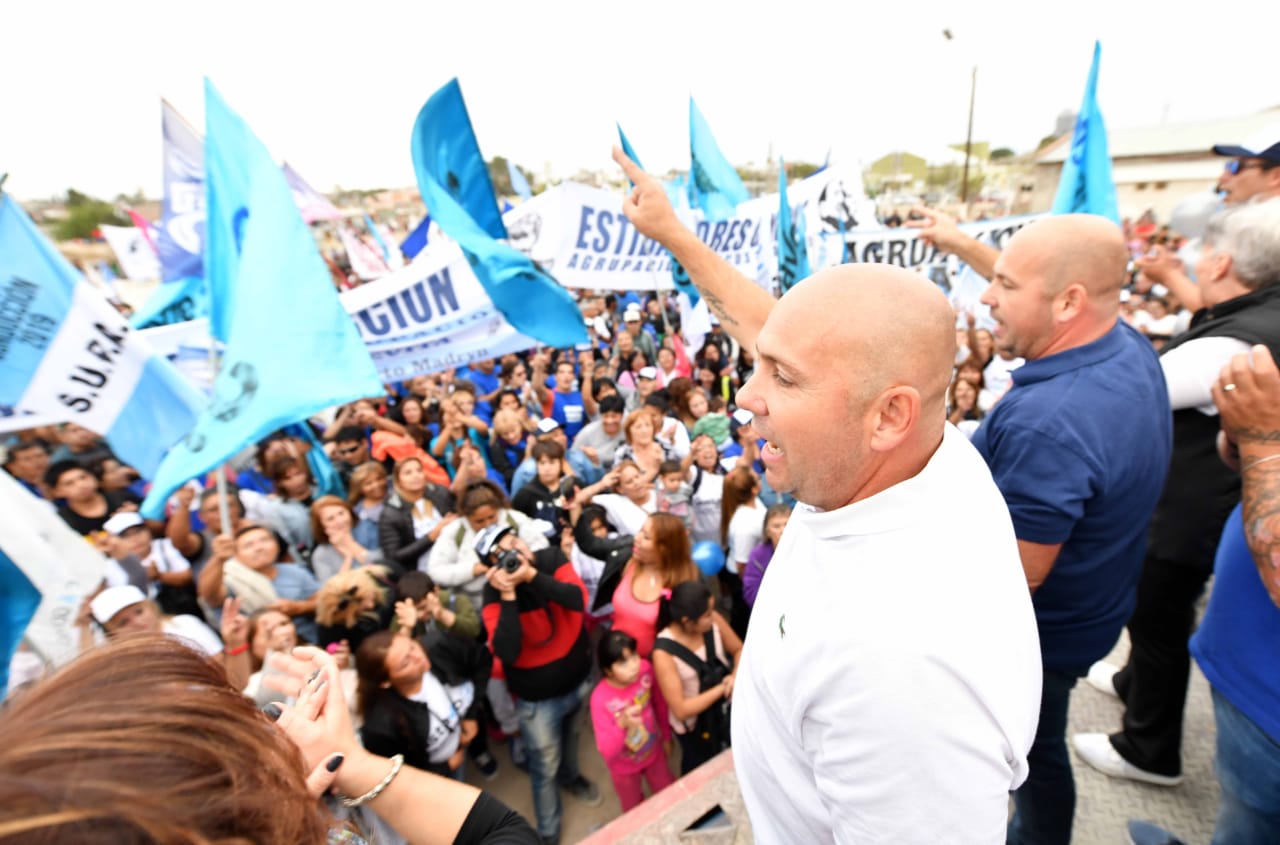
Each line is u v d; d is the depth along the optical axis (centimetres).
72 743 43
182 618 311
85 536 398
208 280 324
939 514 77
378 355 456
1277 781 126
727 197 597
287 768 55
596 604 390
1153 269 291
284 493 436
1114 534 143
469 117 372
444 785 89
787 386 78
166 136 554
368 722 266
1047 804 166
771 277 635
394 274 442
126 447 297
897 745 69
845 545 79
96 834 38
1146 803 202
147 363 294
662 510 449
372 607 303
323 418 679
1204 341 181
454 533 374
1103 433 133
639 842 184
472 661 314
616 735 301
